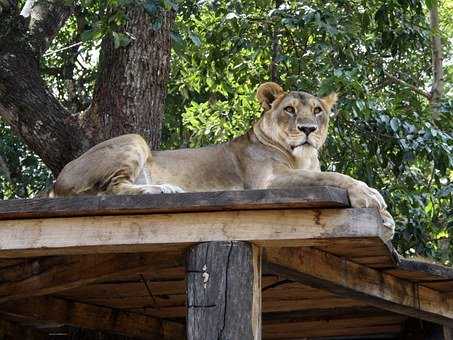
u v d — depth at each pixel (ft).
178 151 31.63
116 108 39.32
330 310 32.71
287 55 49.88
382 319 34.04
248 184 32.07
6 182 60.49
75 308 30.83
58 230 21.48
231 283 20.85
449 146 47.98
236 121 54.13
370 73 55.11
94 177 28.19
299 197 20.43
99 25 36.86
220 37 49.16
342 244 23.20
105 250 21.76
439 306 29.37
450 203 52.54
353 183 26.66
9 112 39.14
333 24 45.11
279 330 35.83
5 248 21.57
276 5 50.67
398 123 47.26
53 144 38.83
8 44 40.24
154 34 40.01
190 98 60.64
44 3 43.68
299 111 32.32
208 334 20.66
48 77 61.05
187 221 21.21
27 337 33.99
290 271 23.71
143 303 31.30
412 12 50.49
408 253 50.37
